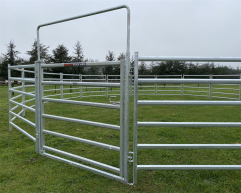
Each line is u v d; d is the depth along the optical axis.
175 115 5.44
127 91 1.87
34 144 3.13
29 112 5.90
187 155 2.73
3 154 2.71
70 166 2.38
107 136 3.60
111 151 2.91
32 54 27.81
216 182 2.06
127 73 1.84
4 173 2.20
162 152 2.82
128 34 1.82
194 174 2.21
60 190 1.89
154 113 5.74
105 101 8.34
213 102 1.82
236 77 16.08
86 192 1.86
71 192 1.86
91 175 2.16
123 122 1.93
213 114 5.61
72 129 4.04
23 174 2.18
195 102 1.83
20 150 2.85
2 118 5.06
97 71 15.23
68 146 3.10
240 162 2.52
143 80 1.82
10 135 3.63
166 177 2.14
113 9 1.95
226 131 3.82
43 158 2.60
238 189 1.93
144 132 3.77
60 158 2.49
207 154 2.76
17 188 1.93
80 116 5.35
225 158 2.63
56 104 7.52
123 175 2.02
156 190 1.89
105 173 2.11
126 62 1.83
